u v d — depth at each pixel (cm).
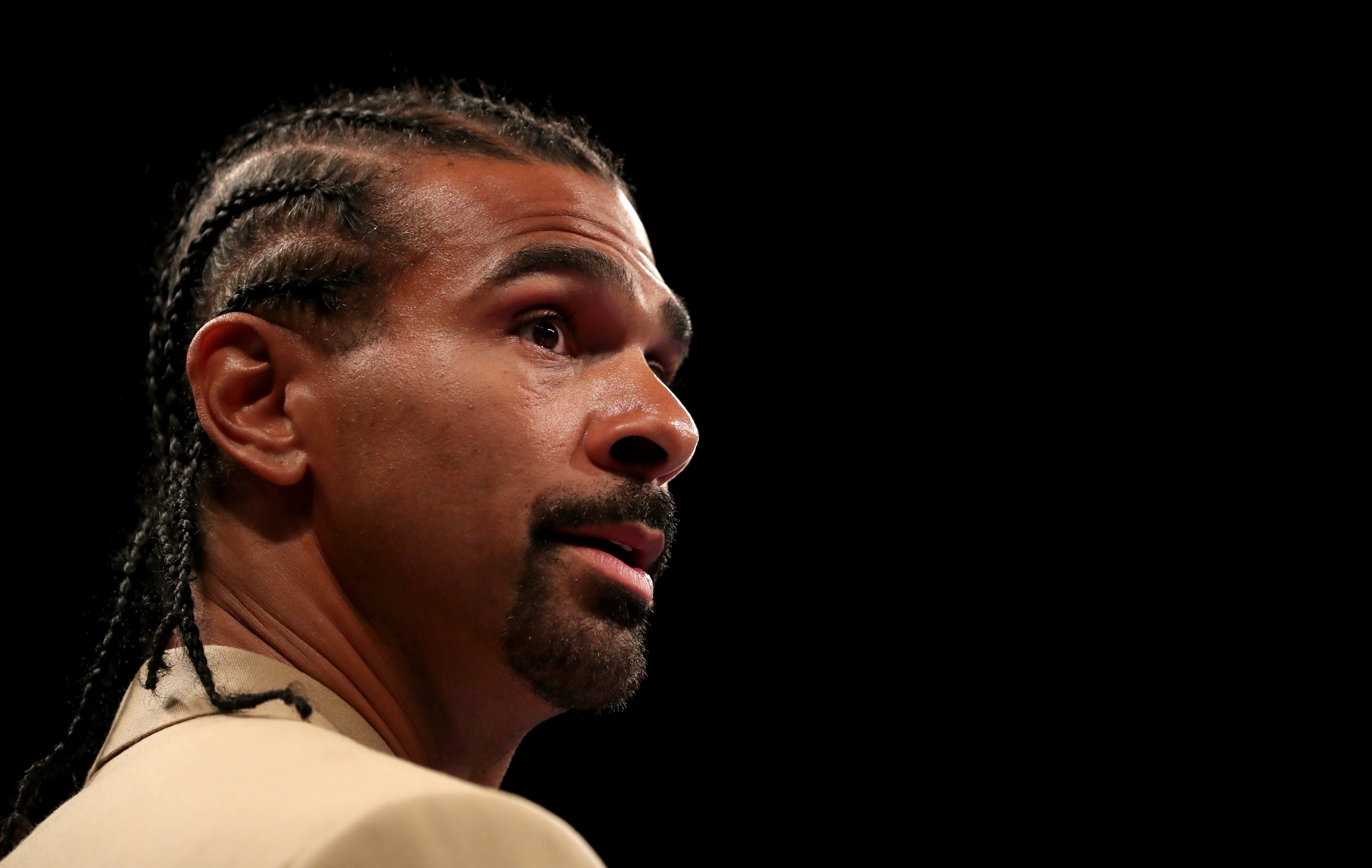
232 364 191
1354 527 657
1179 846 628
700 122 587
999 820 629
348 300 193
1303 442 671
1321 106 645
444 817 120
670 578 638
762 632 635
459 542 184
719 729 621
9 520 441
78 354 457
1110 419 673
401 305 193
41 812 246
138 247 463
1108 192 661
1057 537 665
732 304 631
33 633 432
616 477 190
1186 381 674
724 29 579
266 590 186
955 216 649
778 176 613
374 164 206
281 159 215
